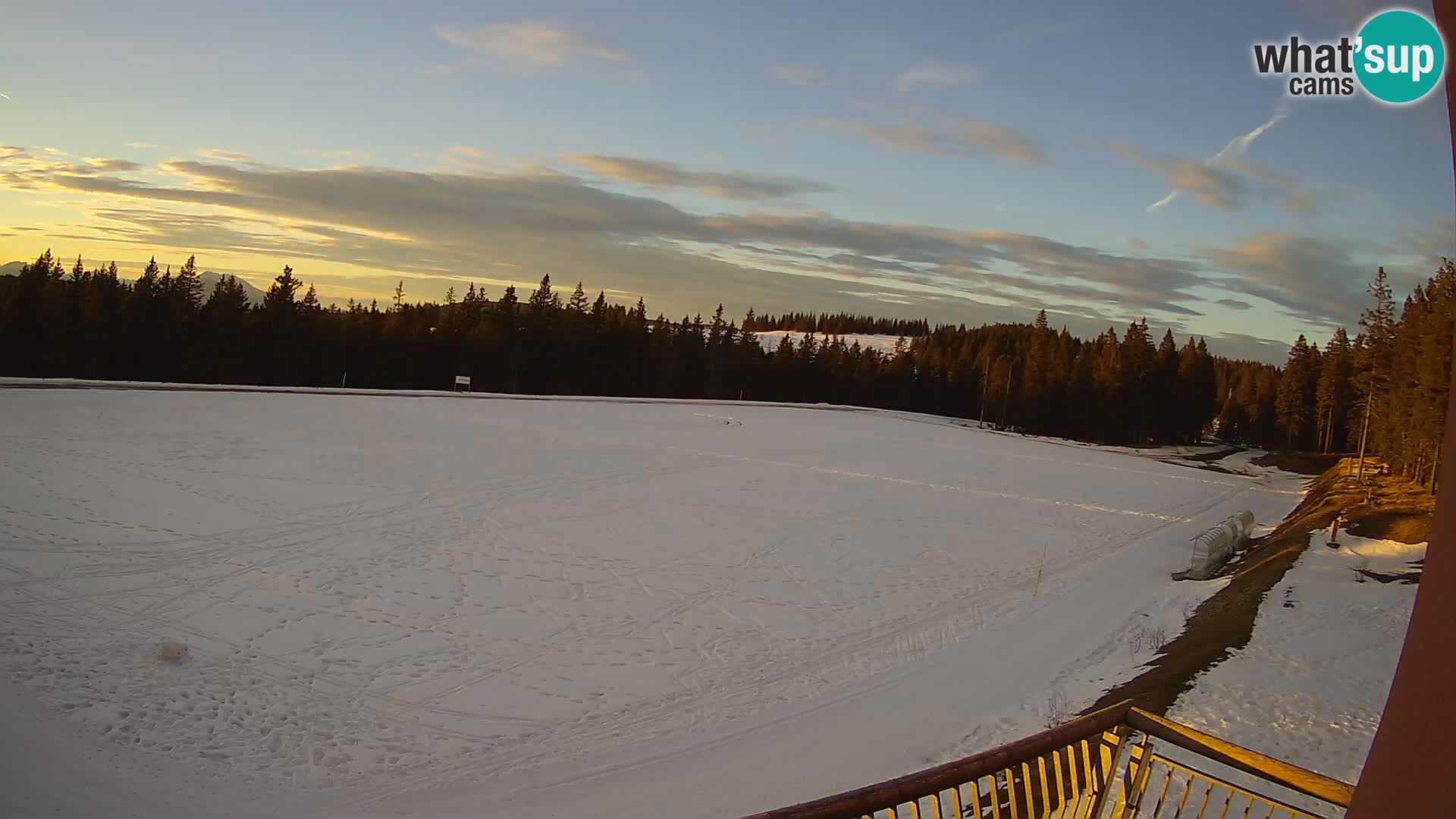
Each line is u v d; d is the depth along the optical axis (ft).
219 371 184.34
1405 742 6.96
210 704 37.88
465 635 50.08
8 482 67.21
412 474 90.53
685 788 35.22
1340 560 78.02
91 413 100.12
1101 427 266.16
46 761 28.96
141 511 64.80
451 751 37.22
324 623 48.93
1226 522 98.32
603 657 49.29
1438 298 111.86
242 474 81.15
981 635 58.90
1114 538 97.60
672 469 111.75
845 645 55.11
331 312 211.20
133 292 175.32
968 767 11.86
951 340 398.42
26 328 161.48
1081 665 53.57
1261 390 289.12
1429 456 115.03
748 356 293.84
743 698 45.44
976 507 107.65
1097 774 14.78
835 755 39.11
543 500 85.92
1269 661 50.62
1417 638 7.16
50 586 48.37
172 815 27.61
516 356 230.48
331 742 36.52
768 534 82.99
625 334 257.34
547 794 34.12
